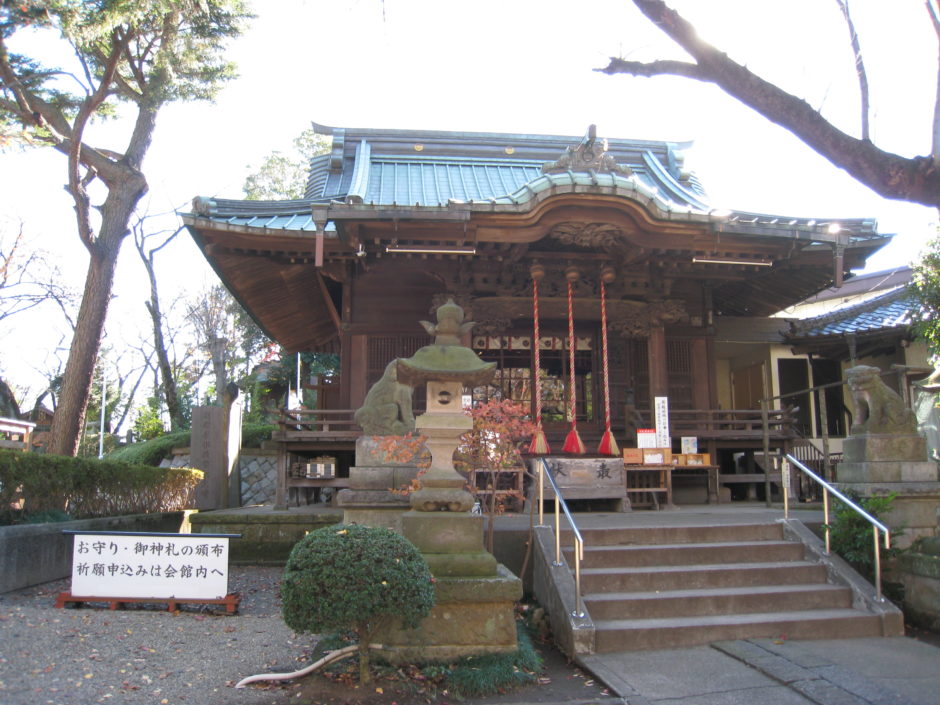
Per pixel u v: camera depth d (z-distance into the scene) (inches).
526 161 685.3
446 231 423.8
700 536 301.0
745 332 667.4
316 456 527.8
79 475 358.6
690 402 531.2
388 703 179.5
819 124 159.0
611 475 397.4
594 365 525.0
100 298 514.9
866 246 498.3
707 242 447.8
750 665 212.7
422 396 505.4
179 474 479.8
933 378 455.8
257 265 510.9
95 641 215.2
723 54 165.9
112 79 513.7
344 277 501.0
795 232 439.5
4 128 452.4
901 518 296.7
